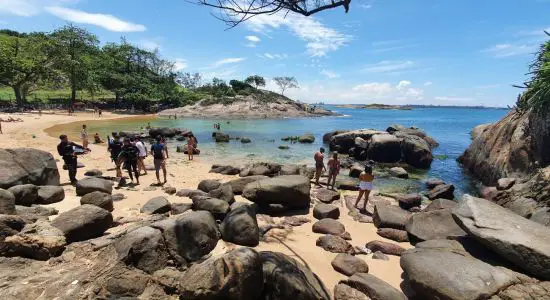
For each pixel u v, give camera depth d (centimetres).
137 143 1719
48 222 749
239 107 8275
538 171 1145
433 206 1159
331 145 3080
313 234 988
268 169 1811
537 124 1341
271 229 997
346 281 664
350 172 1995
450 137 4444
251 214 896
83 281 541
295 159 2509
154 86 8912
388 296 594
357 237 992
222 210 983
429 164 2369
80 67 6919
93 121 5331
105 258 603
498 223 729
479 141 2122
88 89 7394
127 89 8088
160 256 632
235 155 2625
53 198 1065
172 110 7925
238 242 837
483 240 705
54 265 605
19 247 620
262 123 6388
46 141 2725
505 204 1110
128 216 993
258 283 539
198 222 743
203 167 2047
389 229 1005
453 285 579
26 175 1151
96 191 1055
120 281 550
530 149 1386
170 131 3731
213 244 768
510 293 561
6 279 539
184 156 2508
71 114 6003
